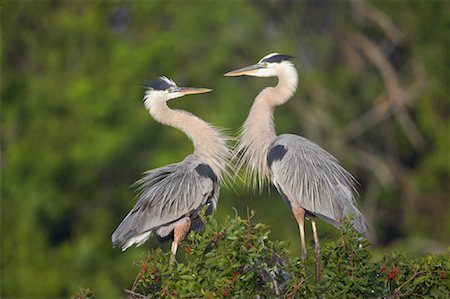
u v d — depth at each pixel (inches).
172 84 392.5
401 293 281.6
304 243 363.9
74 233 826.8
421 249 885.2
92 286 788.6
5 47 848.9
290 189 365.4
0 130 845.8
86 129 799.1
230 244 273.4
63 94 821.2
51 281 792.3
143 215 372.2
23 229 804.6
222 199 767.1
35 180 804.6
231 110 797.9
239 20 831.7
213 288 272.4
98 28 837.2
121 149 801.6
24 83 840.9
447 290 280.5
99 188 829.8
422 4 893.8
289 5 893.2
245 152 383.9
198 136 385.1
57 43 844.0
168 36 827.4
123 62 809.5
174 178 376.8
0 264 807.1
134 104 806.5
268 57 389.4
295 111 864.9
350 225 285.6
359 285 273.1
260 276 281.1
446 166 884.0
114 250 812.0
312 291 272.4
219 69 835.4
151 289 286.8
